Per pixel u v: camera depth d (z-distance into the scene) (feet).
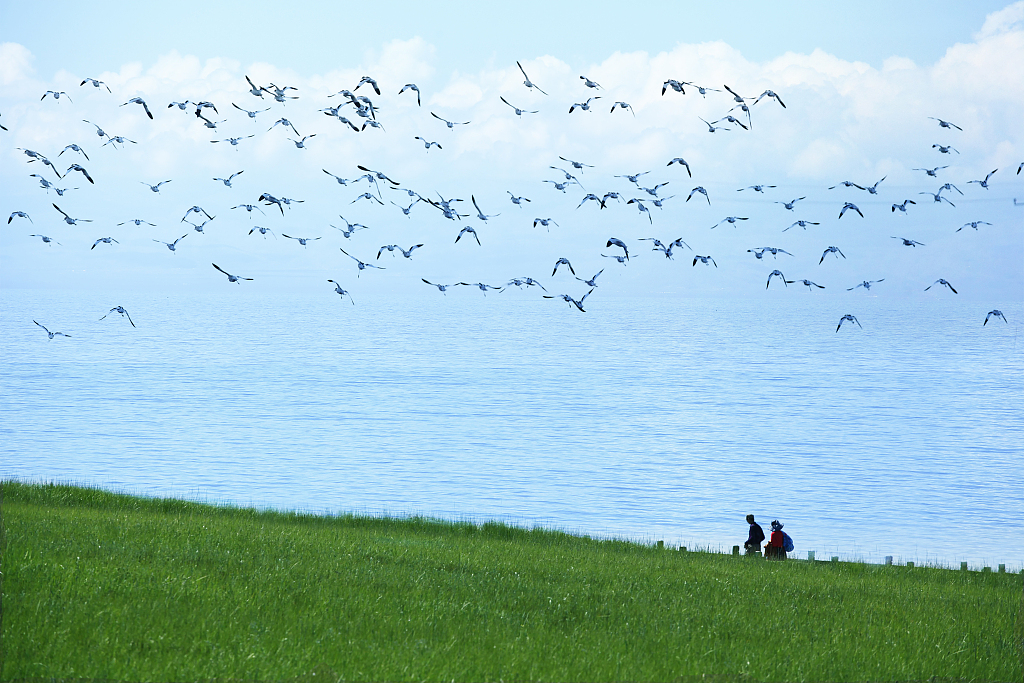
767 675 62.90
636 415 402.72
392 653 60.23
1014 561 164.86
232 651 57.67
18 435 307.58
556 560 102.53
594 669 61.11
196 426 342.23
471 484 239.09
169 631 60.03
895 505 221.25
